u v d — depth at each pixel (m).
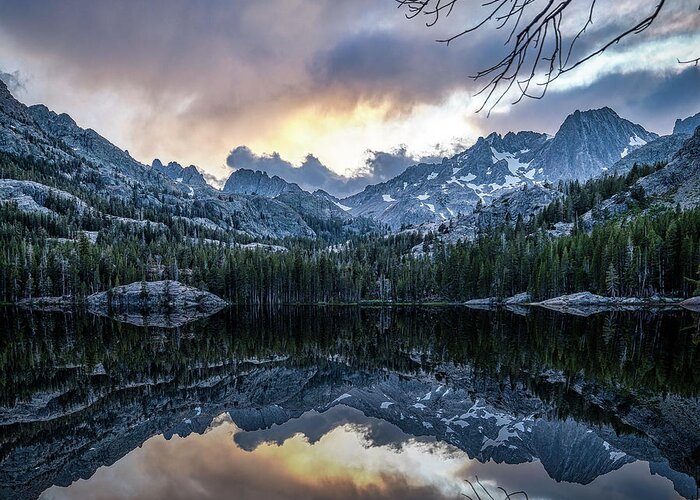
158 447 22.70
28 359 47.12
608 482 17.44
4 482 18.59
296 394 35.34
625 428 23.59
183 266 143.50
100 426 26.22
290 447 22.77
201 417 28.53
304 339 65.12
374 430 26.02
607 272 97.44
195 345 58.09
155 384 36.91
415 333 68.81
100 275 126.06
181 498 16.77
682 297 92.50
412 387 37.03
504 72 4.35
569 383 33.25
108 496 17.08
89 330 73.69
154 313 109.88
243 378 40.50
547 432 23.81
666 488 16.75
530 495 16.44
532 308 102.81
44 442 23.52
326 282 136.88
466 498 16.50
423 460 20.66
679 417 25.05
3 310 107.75
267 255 148.00
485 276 121.75
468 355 47.81
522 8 4.17
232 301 131.88
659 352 42.88
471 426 26.17
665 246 95.81
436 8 4.29
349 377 41.34
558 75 4.07
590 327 63.78
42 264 122.62
